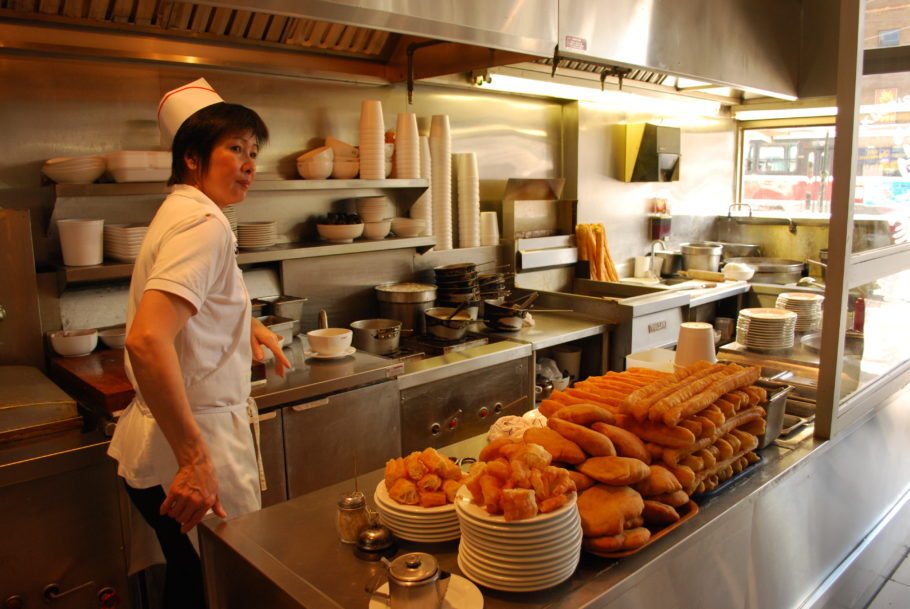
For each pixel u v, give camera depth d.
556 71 3.91
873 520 2.29
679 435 1.38
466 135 4.06
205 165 1.77
